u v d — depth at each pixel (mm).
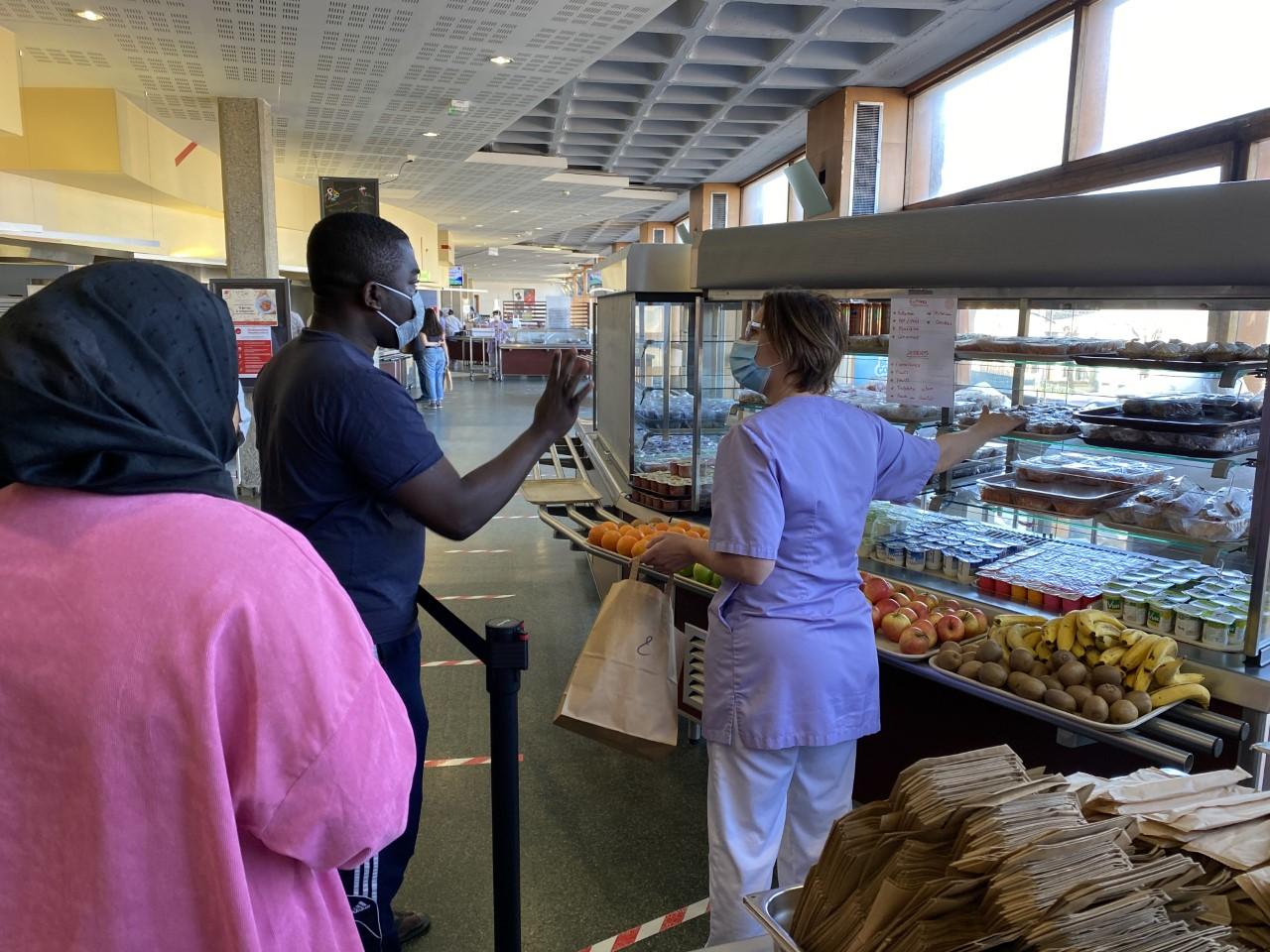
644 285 3871
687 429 4105
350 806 738
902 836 937
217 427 812
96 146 6875
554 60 6371
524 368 19656
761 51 7738
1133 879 850
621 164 13273
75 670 677
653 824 2637
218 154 9578
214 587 696
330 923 824
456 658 3883
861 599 1845
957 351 2670
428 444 1632
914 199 8625
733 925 1807
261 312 5809
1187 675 1895
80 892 695
